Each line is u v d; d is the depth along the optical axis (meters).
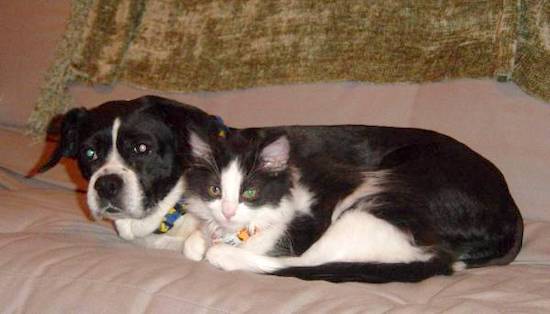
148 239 2.24
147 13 3.09
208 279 1.69
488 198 1.99
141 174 2.15
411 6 2.55
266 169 2.04
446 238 1.94
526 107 2.33
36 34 3.30
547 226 2.17
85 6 3.20
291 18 2.75
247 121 2.77
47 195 2.55
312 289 1.63
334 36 2.65
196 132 2.07
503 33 2.34
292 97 2.70
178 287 1.64
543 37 2.32
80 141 2.22
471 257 1.98
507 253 2.00
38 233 2.07
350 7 2.64
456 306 1.52
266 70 2.75
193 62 2.92
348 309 1.51
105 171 2.11
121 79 3.05
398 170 2.10
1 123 3.31
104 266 1.77
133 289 1.66
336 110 2.61
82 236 2.16
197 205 2.09
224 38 2.88
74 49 3.15
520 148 2.32
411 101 2.50
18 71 3.29
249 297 1.58
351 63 2.59
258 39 2.80
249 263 1.84
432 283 1.77
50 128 3.10
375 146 2.33
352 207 1.98
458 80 2.44
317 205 2.09
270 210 2.03
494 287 1.71
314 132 2.38
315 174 2.17
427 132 2.31
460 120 2.41
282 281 1.70
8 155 2.94
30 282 1.77
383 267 1.78
